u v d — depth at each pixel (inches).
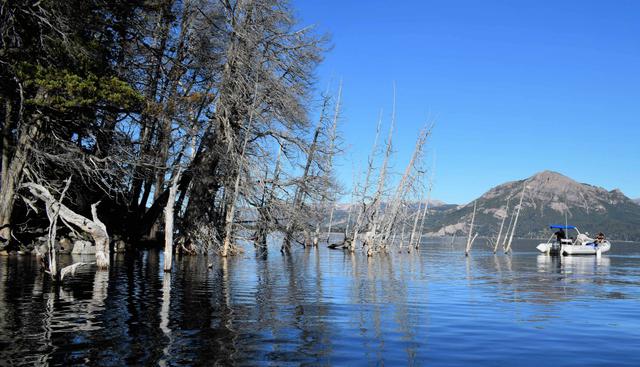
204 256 1441.9
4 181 1060.5
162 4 1150.3
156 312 507.8
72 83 850.8
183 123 1225.4
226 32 1298.0
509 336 445.4
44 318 464.4
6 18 914.7
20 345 369.1
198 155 1347.2
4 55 914.1
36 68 858.8
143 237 1617.9
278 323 472.1
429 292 749.9
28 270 839.7
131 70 1186.0
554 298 716.7
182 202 1443.2
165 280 796.0
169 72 1299.2
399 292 738.8
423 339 424.8
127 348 366.6
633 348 408.5
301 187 1465.3
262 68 1332.4
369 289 770.2
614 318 547.5
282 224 1512.1
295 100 1362.0
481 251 2802.7
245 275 941.8
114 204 1439.5
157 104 1106.7
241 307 557.3
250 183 1339.8
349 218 2401.6
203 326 448.5
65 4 930.7
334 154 1528.1
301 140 1422.2
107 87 893.8
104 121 1127.0
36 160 1069.1
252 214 1435.8
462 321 511.2
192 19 1325.0
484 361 362.9
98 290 649.6
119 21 1097.4
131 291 653.9
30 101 887.7
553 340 432.8
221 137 1302.9
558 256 2361.0
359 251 2250.2
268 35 1338.6
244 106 1320.1
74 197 1258.6
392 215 2151.8
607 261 1929.1
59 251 1165.7
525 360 368.5
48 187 1035.3
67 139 1163.3
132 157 1133.7
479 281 954.1
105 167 1094.4
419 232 2822.3
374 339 419.2
